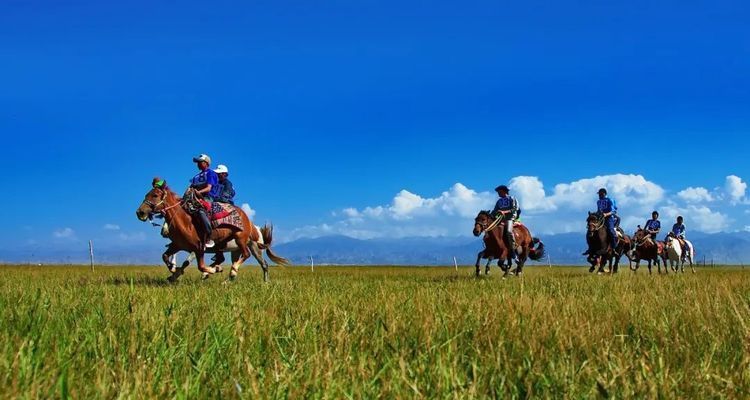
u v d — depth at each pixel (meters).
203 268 16.58
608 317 7.07
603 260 25.91
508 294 9.73
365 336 5.84
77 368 4.32
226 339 5.39
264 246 19.11
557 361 4.86
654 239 32.38
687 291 10.79
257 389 3.78
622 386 4.14
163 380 4.04
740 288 12.43
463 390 3.89
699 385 4.18
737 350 5.45
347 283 15.46
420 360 4.67
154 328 5.82
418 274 25.25
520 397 4.01
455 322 6.61
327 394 3.77
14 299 7.99
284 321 6.65
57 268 33.84
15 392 3.46
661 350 5.29
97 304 7.68
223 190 17.86
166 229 16.14
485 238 21.62
